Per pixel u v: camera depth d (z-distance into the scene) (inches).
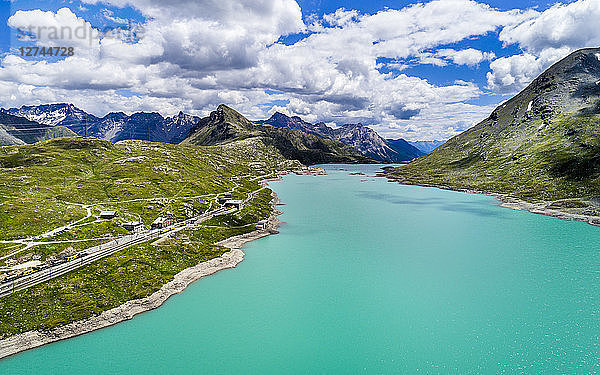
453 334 3277.6
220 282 4483.3
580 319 3476.9
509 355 2962.6
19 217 5625.0
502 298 3939.5
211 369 2827.3
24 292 3708.2
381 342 3174.2
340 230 7012.8
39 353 3029.0
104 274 4301.2
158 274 4488.2
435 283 4367.6
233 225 6988.2
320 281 4478.3
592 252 5457.7
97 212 6505.9
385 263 5088.6
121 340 3225.9
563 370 2765.7
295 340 3216.0
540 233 6638.8
